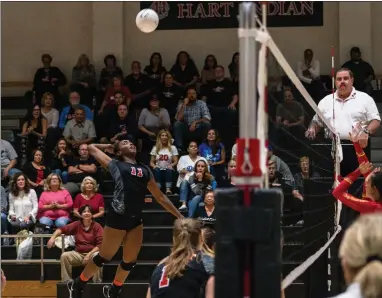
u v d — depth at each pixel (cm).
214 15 1908
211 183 1409
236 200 360
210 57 1798
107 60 1803
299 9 1884
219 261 358
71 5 1944
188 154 1532
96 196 1392
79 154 1606
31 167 1541
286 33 1892
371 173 732
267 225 353
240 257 358
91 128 1638
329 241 788
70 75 1942
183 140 1611
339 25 1856
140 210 918
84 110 1648
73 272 1241
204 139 1595
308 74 1683
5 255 1358
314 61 1694
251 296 357
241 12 372
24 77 1945
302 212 687
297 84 646
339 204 885
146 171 912
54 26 1945
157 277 616
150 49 1923
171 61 1917
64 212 1383
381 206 727
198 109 1623
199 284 607
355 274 299
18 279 1304
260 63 406
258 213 354
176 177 1534
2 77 1945
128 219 912
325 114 1009
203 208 1307
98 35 1905
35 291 1298
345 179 762
